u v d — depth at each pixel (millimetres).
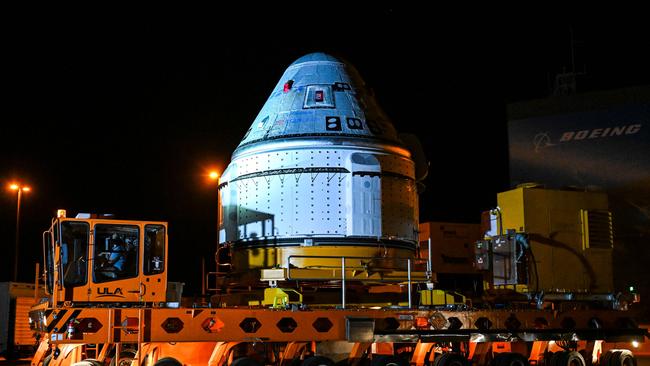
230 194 21703
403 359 17719
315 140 20641
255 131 21844
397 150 21562
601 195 22453
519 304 20984
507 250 20844
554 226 21594
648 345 33719
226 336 16594
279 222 20422
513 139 43000
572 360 20234
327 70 22172
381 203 20719
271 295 18594
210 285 22734
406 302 20781
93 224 16328
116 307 15961
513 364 19516
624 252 39281
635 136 39906
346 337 17609
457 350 19797
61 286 15891
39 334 18062
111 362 16516
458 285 24984
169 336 16109
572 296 21328
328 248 20125
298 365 17547
